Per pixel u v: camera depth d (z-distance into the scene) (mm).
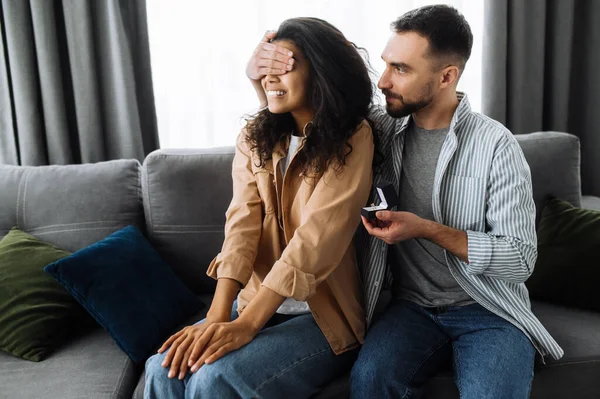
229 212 1450
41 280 1567
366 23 2270
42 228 1756
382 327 1371
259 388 1164
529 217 1289
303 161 1334
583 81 2396
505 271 1263
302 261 1242
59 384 1342
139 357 1447
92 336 1574
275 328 1306
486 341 1271
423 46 1268
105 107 2123
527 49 2260
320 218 1266
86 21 2012
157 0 2146
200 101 2266
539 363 1361
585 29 2340
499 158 1298
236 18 2205
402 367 1267
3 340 1468
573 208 1708
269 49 1282
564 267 1612
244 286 1376
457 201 1352
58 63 2043
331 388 1311
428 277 1411
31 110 2041
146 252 1676
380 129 1460
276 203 1421
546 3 2281
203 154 1815
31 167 1843
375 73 1464
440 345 1353
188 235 1793
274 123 1392
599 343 1416
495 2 2150
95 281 1496
